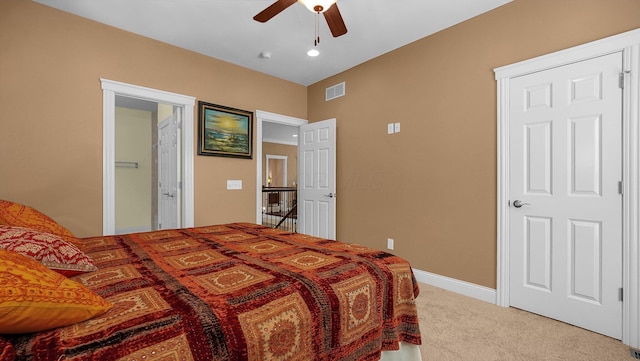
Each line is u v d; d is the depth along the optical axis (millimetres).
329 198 3982
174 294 1009
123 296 985
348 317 1149
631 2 1933
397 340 1358
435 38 2975
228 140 3678
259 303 974
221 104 3633
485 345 1891
